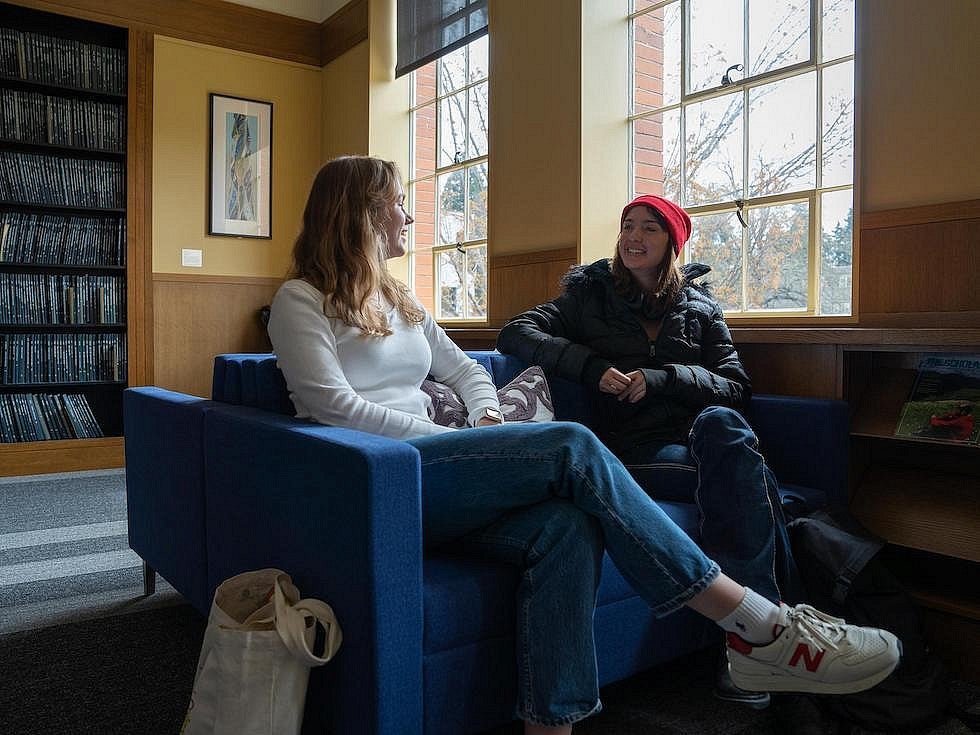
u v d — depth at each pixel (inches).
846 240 102.3
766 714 63.2
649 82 131.6
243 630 45.4
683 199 125.2
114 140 183.6
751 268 114.3
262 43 202.4
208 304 195.5
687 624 64.6
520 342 85.8
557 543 50.3
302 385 59.2
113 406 191.2
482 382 76.6
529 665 48.9
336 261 64.2
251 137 201.3
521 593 50.4
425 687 48.6
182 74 191.0
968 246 81.4
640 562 50.7
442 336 77.6
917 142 85.7
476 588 50.9
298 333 60.6
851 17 101.8
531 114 141.3
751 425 85.7
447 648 49.6
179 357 191.5
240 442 60.8
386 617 46.0
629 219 86.7
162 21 187.6
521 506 53.0
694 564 51.2
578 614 49.6
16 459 167.6
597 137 132.0
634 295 87.7
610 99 133.5
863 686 52.9
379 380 64.0
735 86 116.5
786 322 105.3
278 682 45.3
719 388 80.2
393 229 68.8
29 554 106.9
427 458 54.0
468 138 173.3
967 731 60.3
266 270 204.5
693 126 123.3
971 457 82.6
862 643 53.0
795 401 82.4
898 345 79.9
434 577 50.9
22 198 172.2
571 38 132.2
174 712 61.7
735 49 117.0
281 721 45.4
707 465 63.6
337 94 204.7
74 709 62.1
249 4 199.0
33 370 173.2
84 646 75.3
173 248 190.4
